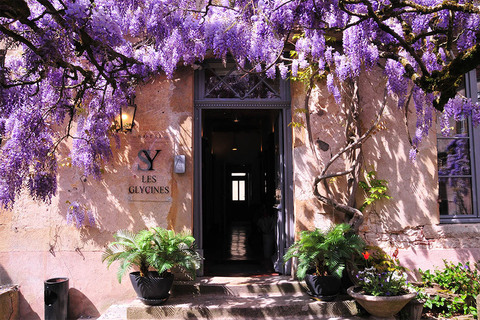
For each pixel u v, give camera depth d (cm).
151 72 510
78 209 514
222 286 491
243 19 360
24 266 524
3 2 254
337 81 537
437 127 556
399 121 541
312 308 446
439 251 525
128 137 533
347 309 448
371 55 359
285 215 547
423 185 535
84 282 520
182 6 370
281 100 553
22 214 529
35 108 382
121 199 526
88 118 456
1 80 309
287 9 336
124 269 442
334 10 335
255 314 438
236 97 556
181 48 415
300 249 466
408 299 417
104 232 524
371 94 543
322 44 377
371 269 450
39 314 520
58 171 529
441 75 285
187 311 438
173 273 516
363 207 525
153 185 526
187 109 537
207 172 1049
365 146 535
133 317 438
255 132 1393
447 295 468
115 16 343
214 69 561
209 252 780
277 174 593
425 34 317
